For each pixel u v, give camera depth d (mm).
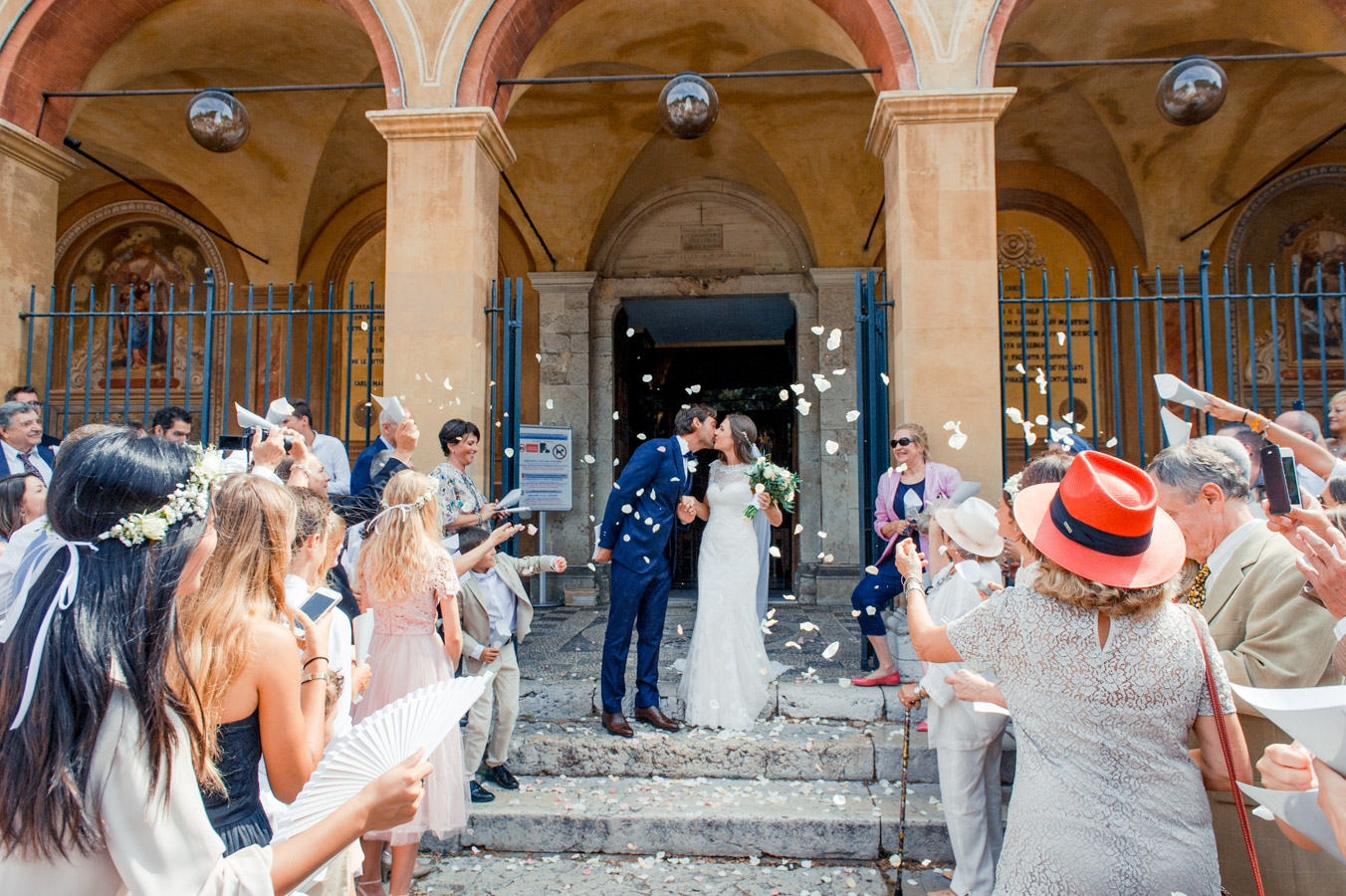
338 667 2367
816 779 4016
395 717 1524
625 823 3645
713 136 9039
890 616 4746
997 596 1934
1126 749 1701
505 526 3822
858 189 9016
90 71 6570
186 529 1356
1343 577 1730
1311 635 2088
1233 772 1724
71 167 6484
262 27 7152
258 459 2977
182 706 1273
